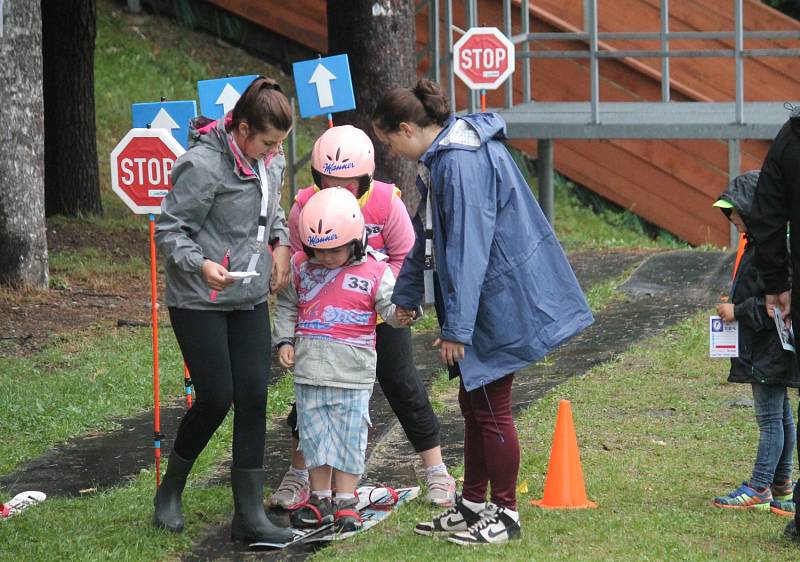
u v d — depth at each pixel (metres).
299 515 13.42
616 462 15.61
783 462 14.17
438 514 13.70
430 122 12.30
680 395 19.00
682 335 23.05
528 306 11.98
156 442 14.73
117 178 14.59
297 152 43.72
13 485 15.72
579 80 41.91
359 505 14.03
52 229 33.88
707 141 41.03
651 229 42.84
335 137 13.29
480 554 12.02
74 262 30.61
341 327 12.99
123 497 14.55
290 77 47.78
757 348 13.64
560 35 35.72
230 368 12.73
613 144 42.03
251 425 12.91
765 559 11.89
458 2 41.94
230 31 48.12
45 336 24.22
